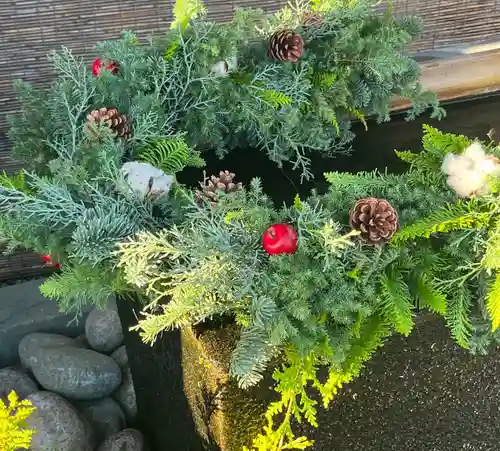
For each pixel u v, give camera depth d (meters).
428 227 0.71
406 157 0.86
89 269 0.81
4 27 1.26
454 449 0.94
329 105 1.09
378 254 0.71
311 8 1.12
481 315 0.79
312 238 0.71
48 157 0.96
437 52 1.52
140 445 1.18
